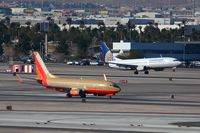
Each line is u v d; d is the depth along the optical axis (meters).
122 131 166.25
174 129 170.50
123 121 184.50
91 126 173.75
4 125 174.38
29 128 169.00
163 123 181.25
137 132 165.12
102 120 186.00
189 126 175.88
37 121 182.38
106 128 170.62
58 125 175.00
